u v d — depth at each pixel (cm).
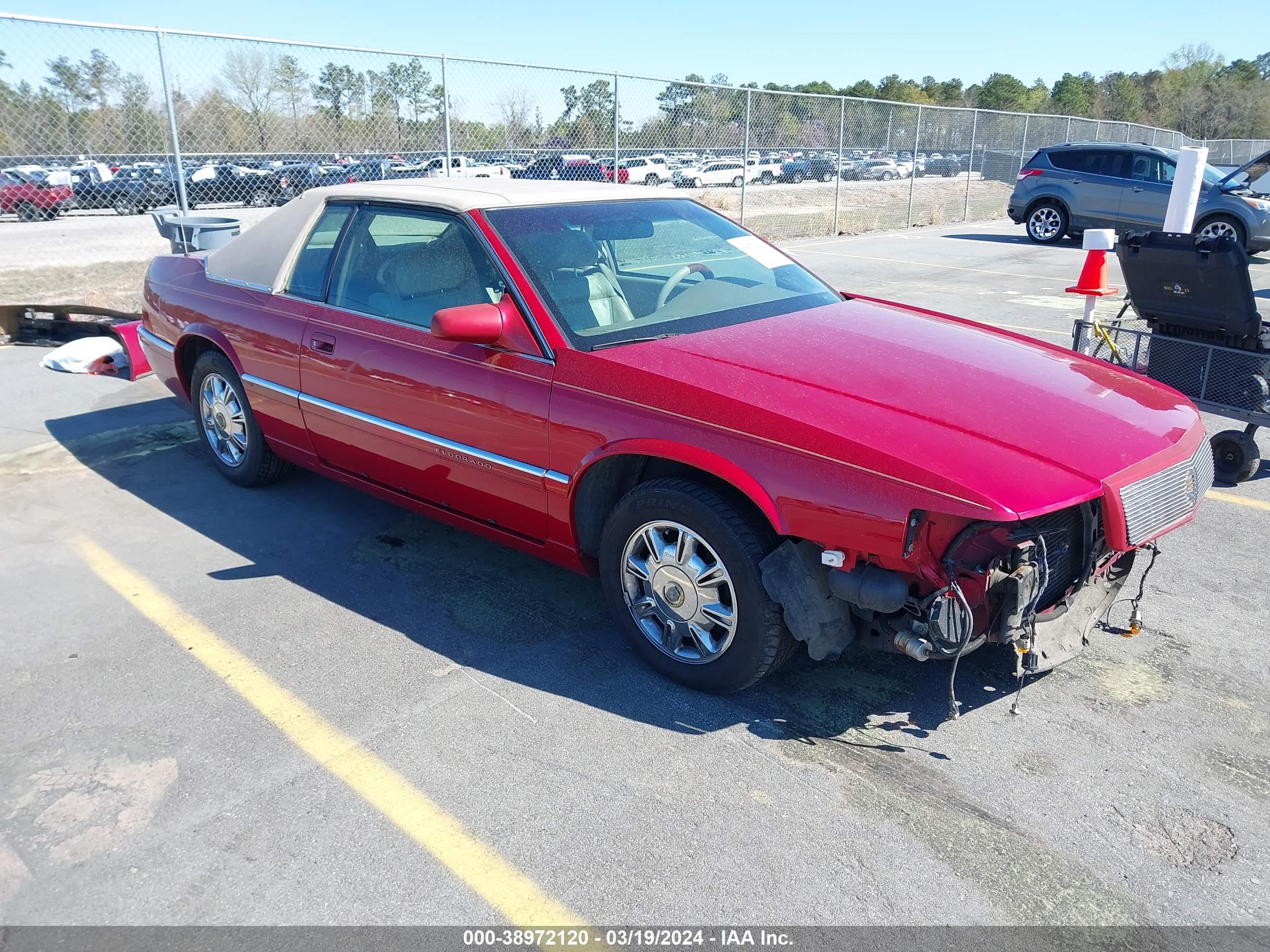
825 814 250
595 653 332
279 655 329
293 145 988
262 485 484
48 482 489
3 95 800
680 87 1396
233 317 441
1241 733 285
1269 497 480
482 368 330
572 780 264
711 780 264
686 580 296
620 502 307
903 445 253
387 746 279
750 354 306
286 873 229
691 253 390
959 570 254
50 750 275
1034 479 244
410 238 370
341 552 413
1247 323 449
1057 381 307
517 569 399
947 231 1922
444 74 1070
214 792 258
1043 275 1265
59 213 938
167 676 315
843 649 280
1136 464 264
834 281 1202
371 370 371
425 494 378
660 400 287
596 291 338
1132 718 293
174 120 888
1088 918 216
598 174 1291
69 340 771
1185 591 378
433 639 341
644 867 232
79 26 814
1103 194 1580
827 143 1767
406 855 235
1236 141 3588
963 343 339
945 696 307
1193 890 225
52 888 225
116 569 392
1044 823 247
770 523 280
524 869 231
